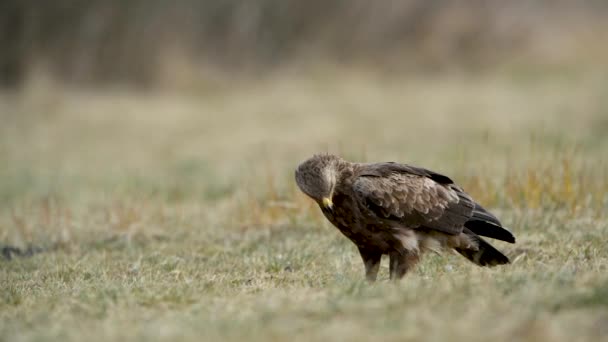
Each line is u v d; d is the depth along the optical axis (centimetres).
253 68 6550
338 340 1135
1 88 6081
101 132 4788
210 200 2864
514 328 1132
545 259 1789
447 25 6712
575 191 2283
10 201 3088
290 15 6688
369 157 3503
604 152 3288
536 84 5731
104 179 3456
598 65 6191
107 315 1383
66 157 4144
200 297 1482
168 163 3847
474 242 1741
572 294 1265
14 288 1688
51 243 2300
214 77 6262
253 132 4553
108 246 2234
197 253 2077
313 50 6675
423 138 4100
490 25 6725
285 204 2323
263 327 1212
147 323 1302
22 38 6069
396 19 6762
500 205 2339
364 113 4978
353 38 6738
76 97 5803
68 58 6128
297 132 4472
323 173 1630
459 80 6138
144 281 1684
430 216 1689
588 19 7019
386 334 1143
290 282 1650
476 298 1281
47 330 1288
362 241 1691
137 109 5403
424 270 1739
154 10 6241
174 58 6228
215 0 6469
